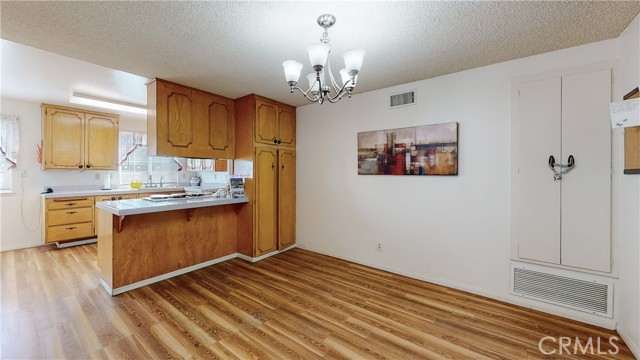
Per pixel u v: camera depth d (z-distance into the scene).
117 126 4.89
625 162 1.99
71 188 4.61
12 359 1.80
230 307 2.52
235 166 3.98
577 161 2.28
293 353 1.90
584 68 2.24
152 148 3.12
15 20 1.87
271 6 1.72
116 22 1.91
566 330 2.17
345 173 3.80
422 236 3.14
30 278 3.09
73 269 3.37
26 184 4.21
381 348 1.96
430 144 3.03
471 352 1.92
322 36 2.08
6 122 4.00
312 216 4.21
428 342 2.03
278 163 4.11
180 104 3.27
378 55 2.44
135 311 2.43
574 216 2.30
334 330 2.18
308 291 2.86
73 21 1.89
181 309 2.48
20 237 4.18
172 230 3.27
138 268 2.95
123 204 2.99
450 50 2.35
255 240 3.79
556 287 2.40
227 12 1.79
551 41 2.20
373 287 2.96
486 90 2.70
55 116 4.24
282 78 3.05
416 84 3.12
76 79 3.19
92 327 2.17
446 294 2.79
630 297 1.96
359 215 3.67
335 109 3.88
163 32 2.04
